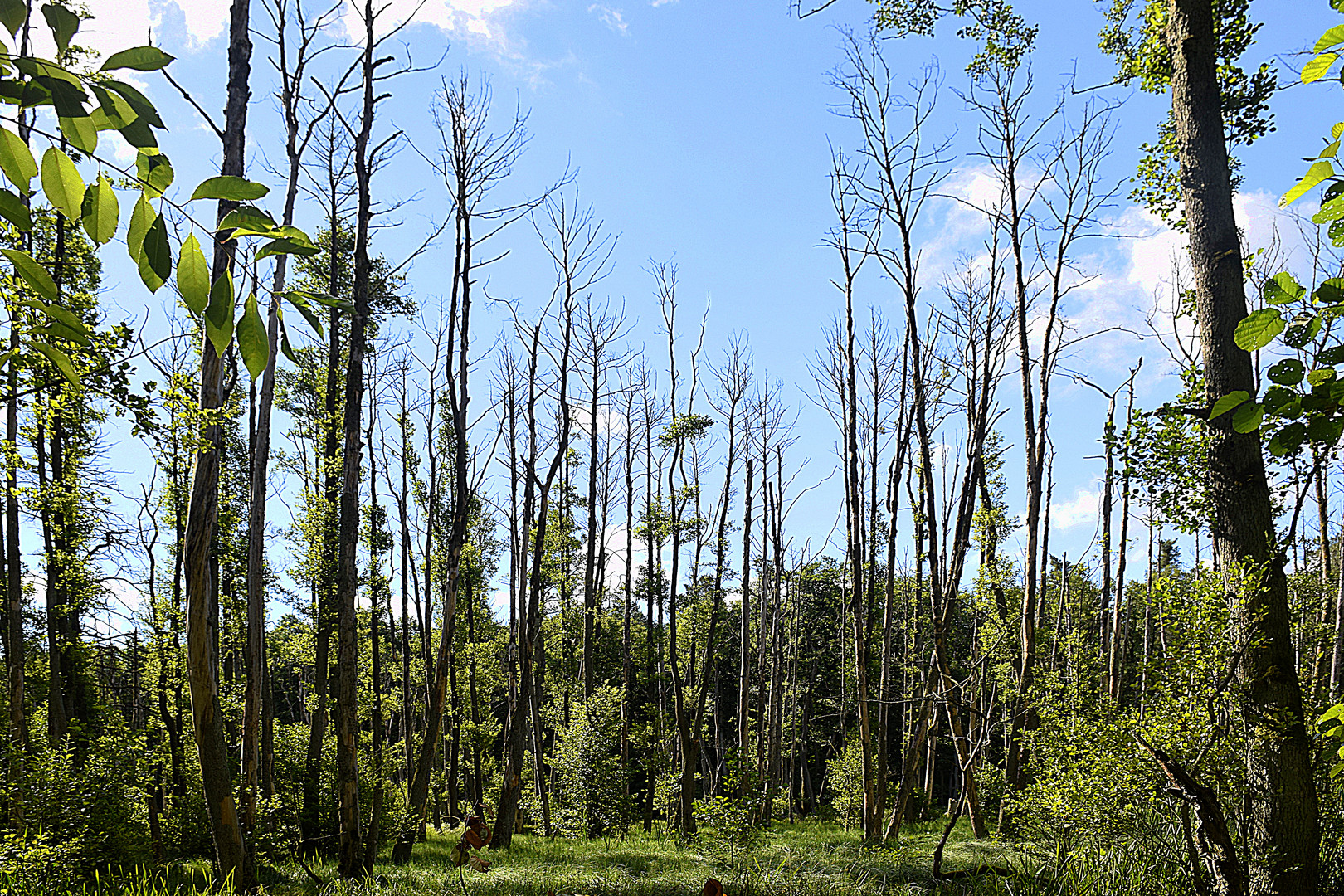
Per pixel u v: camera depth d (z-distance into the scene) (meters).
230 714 15.13
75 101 1.29
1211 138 5.26
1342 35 1.87
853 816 22.05
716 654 31.45
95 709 18.95
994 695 15.86
